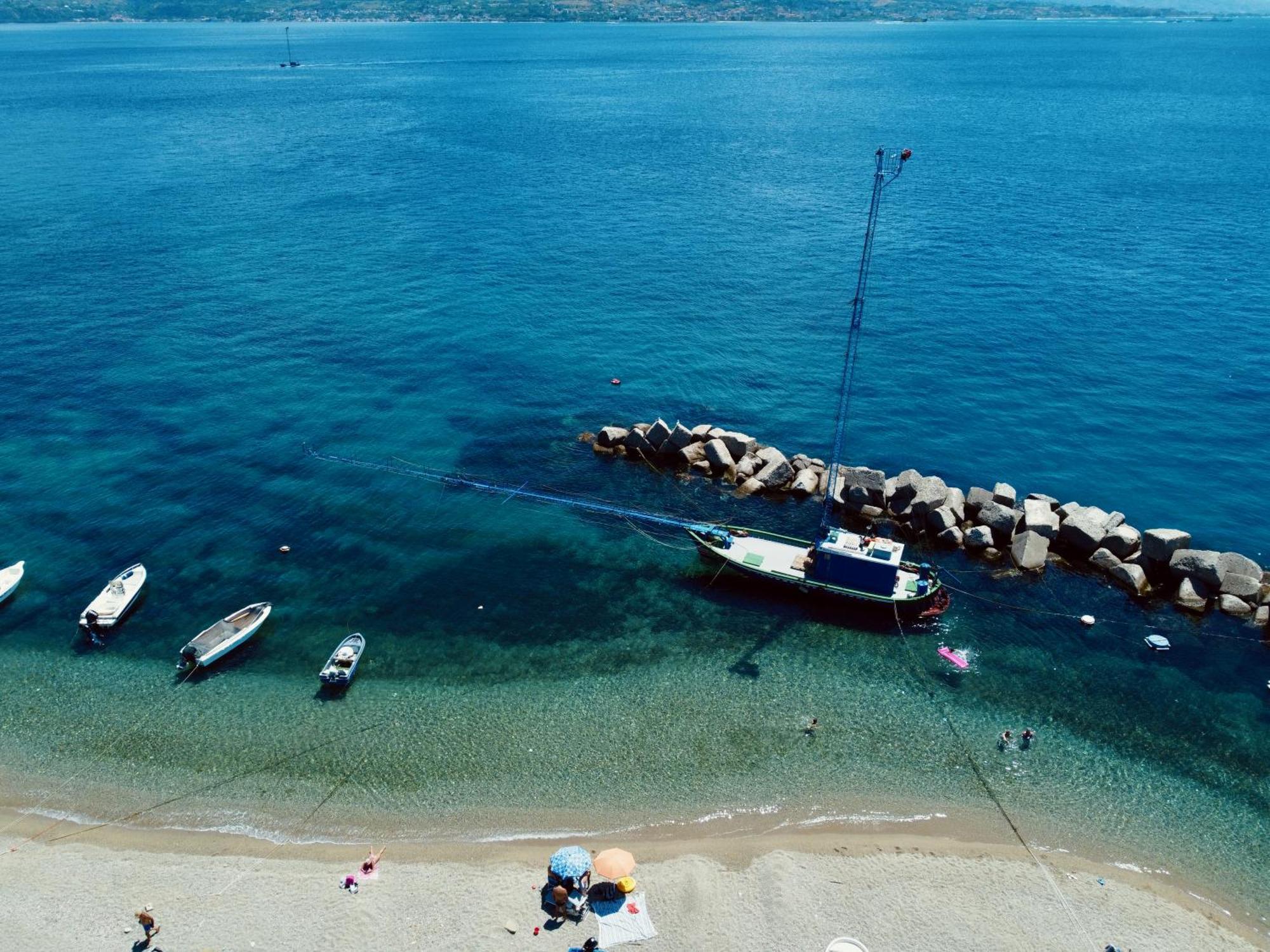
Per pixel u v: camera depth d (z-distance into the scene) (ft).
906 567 176.96
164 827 128.67
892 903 116.67
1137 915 115.55
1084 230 402.93
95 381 262.67
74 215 421.18
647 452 228.22
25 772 137.90
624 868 114.11
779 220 427.33
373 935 111.34
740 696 152.56
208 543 194.29
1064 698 152.66
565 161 561.84
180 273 349.00
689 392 263.08
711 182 501.56
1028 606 174.91
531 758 140.15
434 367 276.82
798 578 174.70
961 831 128.57
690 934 112.06
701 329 304.71
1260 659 161.27
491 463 225.97
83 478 216.33
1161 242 384.27
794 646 164.14
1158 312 313.53
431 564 188.44
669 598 177.27
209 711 149.38
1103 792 135.13
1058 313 314.35
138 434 235.81
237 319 307.78
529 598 177.78
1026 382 268.00
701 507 208.03
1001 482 220.23
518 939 110.93
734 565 180.55
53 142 595.06
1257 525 203.21
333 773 137.49
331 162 555.28
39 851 124.36
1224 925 114.83
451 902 115.75
